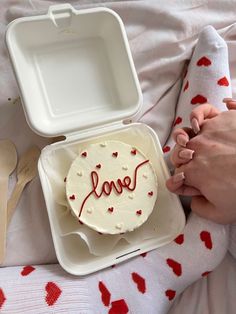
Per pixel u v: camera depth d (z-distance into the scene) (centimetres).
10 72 35
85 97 33
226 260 35
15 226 33
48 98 33
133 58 36
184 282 32
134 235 32
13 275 30
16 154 34
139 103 32
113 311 30
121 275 31
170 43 36
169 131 36
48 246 33
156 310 31
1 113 35
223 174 29
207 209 30
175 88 37
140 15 37
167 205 32
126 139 33
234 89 37
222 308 33
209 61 34
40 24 31
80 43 33
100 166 31
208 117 32
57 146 31
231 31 38
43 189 31
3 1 36
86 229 30
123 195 31
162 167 32
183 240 32
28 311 28
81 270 30
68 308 29
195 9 37
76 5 37
